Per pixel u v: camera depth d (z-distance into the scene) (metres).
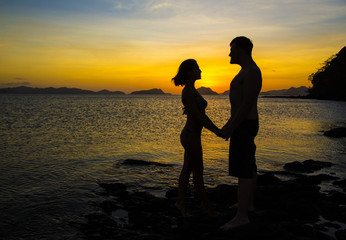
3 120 24.67
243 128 3.17
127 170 7.11
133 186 5.72
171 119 27.45
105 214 4.15
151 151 10.12
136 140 13.11
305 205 4.21
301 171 7.18
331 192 5.19
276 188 4.96
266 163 8.16
